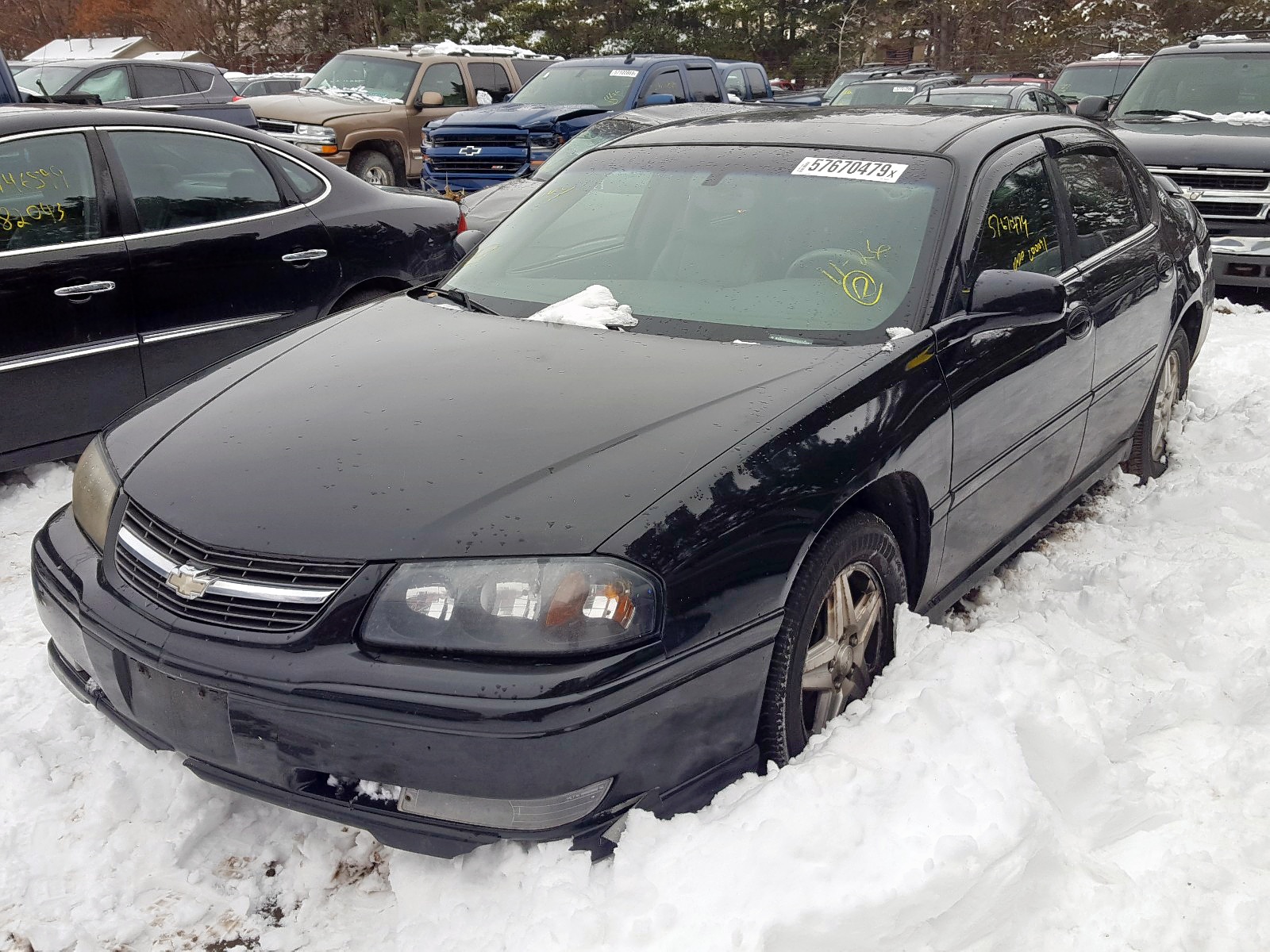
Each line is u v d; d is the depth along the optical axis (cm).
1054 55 3903
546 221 386
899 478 285
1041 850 233
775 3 4291
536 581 216
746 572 237
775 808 231
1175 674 326
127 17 4338
